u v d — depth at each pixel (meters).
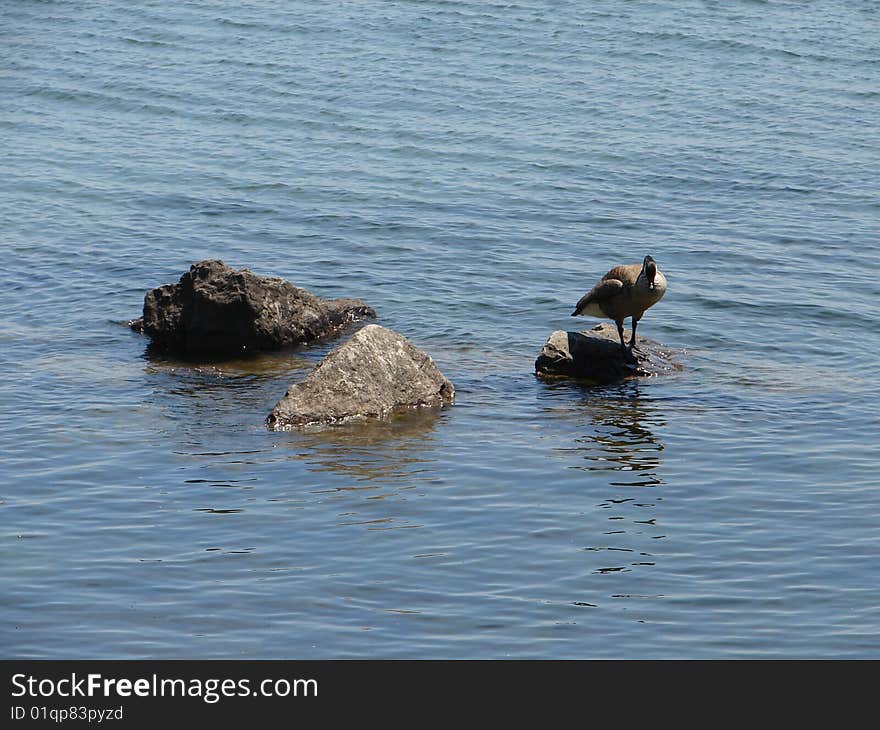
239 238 28.66
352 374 18.78
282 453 17.09
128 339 22.41
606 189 31.89
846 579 13.50
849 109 38.00
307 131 37.06
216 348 21.86
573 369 20.66
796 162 33.59
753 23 46.88
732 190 31.70
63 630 12.39
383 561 13.88
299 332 22.41
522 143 35.44
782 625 12.59
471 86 40.53
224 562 13.81
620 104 38.66
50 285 25.39
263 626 12.51
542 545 14.34
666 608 12.92
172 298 22.23
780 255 27.19
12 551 14.02
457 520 14.98
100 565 13.71
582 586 13.37
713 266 26.58
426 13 48.66
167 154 35.28
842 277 25.81
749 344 22.17
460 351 21.91
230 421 18.36
